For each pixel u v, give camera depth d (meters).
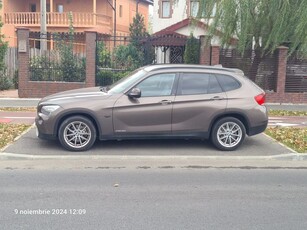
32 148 8.20
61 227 4.59
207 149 8.51
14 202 5.37
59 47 16.88
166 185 6.25
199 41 16.67
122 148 8.41
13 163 7.38
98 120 7.94
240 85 8.48
